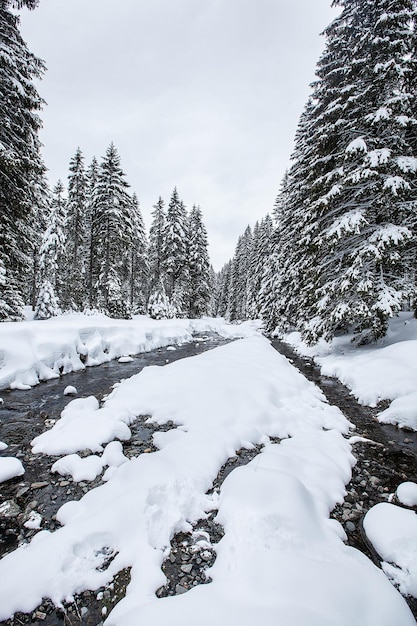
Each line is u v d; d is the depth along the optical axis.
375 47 10.27
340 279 11.41
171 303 35.12
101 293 27.16
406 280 10.24
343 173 10.82
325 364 11.77
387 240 9.48
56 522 3.49
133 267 38.06
